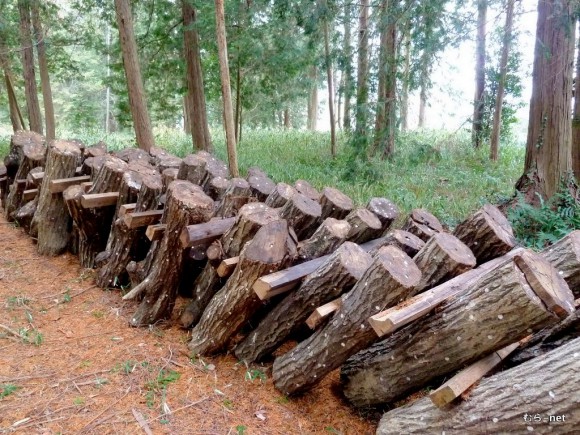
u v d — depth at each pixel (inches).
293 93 505.7
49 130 499.2
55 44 476.4
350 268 92.3
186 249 119.7
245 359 108.9
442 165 354.3
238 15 360.5
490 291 72.7
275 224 102.7
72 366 103.7
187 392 97.6
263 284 93.2
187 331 122.6
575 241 85.3
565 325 83.6
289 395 99.5
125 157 199.3
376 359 91.2
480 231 103.5
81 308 132.8
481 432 69.2
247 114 610.5
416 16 253.6
